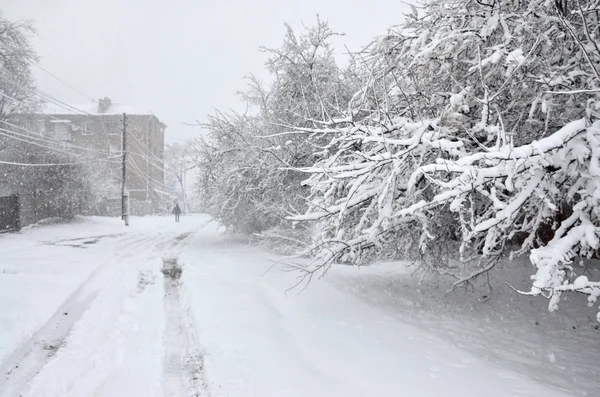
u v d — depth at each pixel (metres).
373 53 7.76
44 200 27.28
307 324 6.83
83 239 20.11
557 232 4.88
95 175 31.47
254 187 14.91
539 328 7.59
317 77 13.01
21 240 18.89
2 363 5.38
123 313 7.64
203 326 6.57
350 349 5.69
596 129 4.62
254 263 12.98
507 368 5.21
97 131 56.03
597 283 3.85
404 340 6.11
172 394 4.58
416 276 11.71
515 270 12.16
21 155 27.16
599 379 5.20
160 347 5.95
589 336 7.16
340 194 7.13
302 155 12.52
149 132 59.66
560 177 5.32
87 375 5.05
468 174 4.59
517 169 4.62
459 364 5.17
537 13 6.16
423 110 6.90
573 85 6.11
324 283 10.14
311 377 4.79
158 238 21.50
